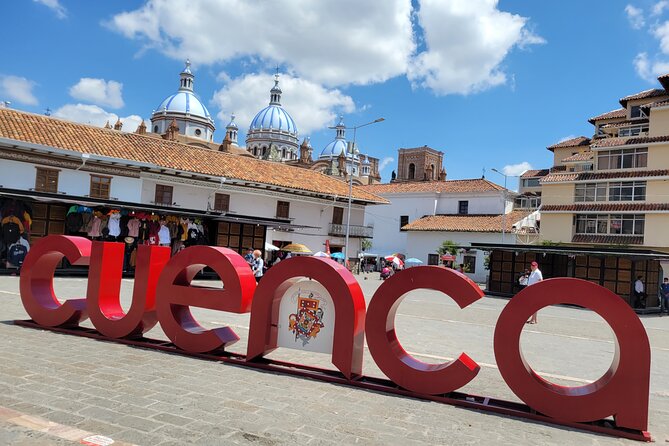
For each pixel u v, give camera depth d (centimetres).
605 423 548
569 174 3956
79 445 405
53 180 2414
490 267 3095
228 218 2420
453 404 593
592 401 536
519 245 2944
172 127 6200
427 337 1111
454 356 906
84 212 2064
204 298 740
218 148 7150
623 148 3688
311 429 478
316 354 841
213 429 461
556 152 5291
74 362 669
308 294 705
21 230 1947
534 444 480
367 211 5656
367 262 5281
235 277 720
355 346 660
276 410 527
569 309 2286
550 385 581
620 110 4741
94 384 577
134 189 2716
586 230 3803
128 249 2162
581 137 5331
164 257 819
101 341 807
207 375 649
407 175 7975
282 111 9975
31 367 630
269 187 3328
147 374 636
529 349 1044
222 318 1191
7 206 1914
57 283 1730
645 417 519
